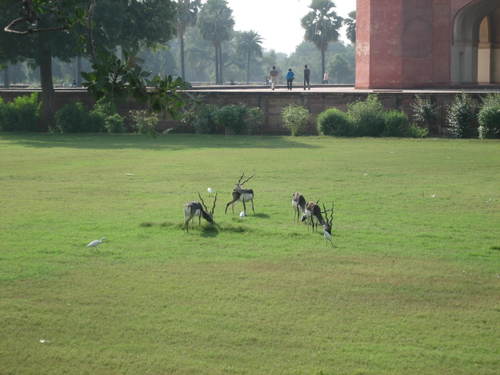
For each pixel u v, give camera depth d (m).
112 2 36.38
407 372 6.87
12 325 8.23
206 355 7.34
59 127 39.84
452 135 33.53
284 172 21.69
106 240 12.50
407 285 9.75
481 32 50.69
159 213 14.98
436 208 15.62
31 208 15.78
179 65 135.12
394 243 12.27
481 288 9.60
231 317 8.48
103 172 21.94
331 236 12.73
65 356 7.34
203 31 103.12
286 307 8.84
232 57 134.50
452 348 7.49
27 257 11.33
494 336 7.83
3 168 23.05
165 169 22.55
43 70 40.44
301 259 11.19
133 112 39.44
